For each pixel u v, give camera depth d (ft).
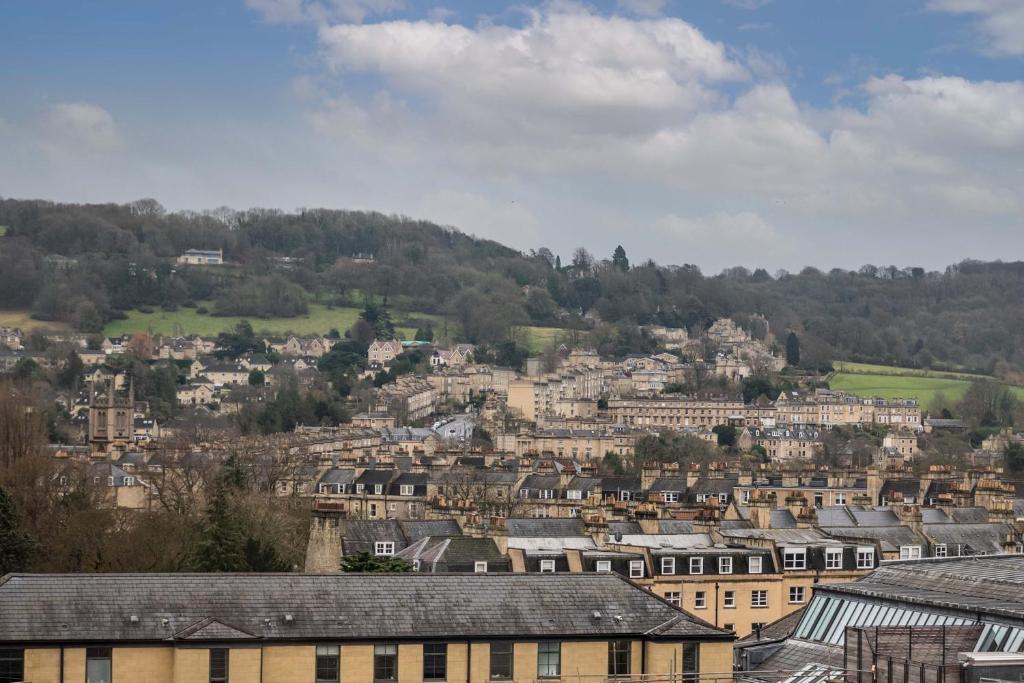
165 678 426.51
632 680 452.76
